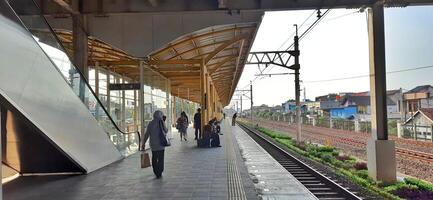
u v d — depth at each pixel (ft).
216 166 42.78
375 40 41.37
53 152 32.78
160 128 35.60
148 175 36.60
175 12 44.60
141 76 60.29
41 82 28.91
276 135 125.39
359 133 134.72
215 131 68.85
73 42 49.11
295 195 32.30
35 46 28.12
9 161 34.17
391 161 40.47
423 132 108.99
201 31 58.29
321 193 35.91
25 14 27.94
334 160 62.03
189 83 123.03
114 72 71.31
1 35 23.71
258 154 65.51
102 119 44.57
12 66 24.90
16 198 26.91
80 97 37.47
